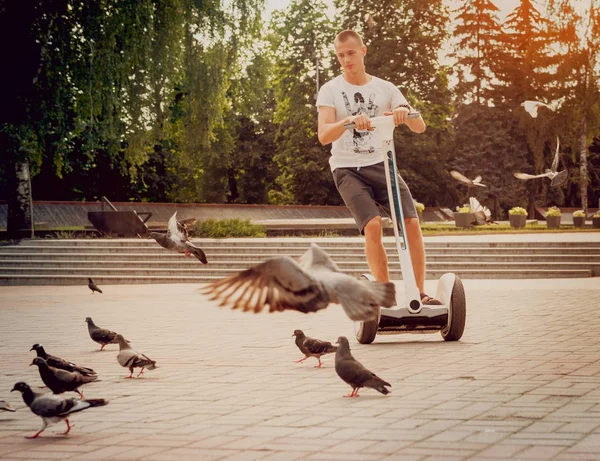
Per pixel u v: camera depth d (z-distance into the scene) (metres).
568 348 10.03
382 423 6.02
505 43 78.62
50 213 45.25
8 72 33.16
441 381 7.82
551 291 19.83
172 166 66.94
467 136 76.44
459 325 10.66
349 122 8.19
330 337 11.91
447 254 28.47
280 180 72.44
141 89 35.44
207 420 6.39
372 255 10.09
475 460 4.83
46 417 5.94
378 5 68.12
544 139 72.62
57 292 23.69
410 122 9.52
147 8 33.53
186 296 21.45
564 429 5.62
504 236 36.94
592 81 63.84
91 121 34.25
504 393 7.12
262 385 8.05
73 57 33.50
